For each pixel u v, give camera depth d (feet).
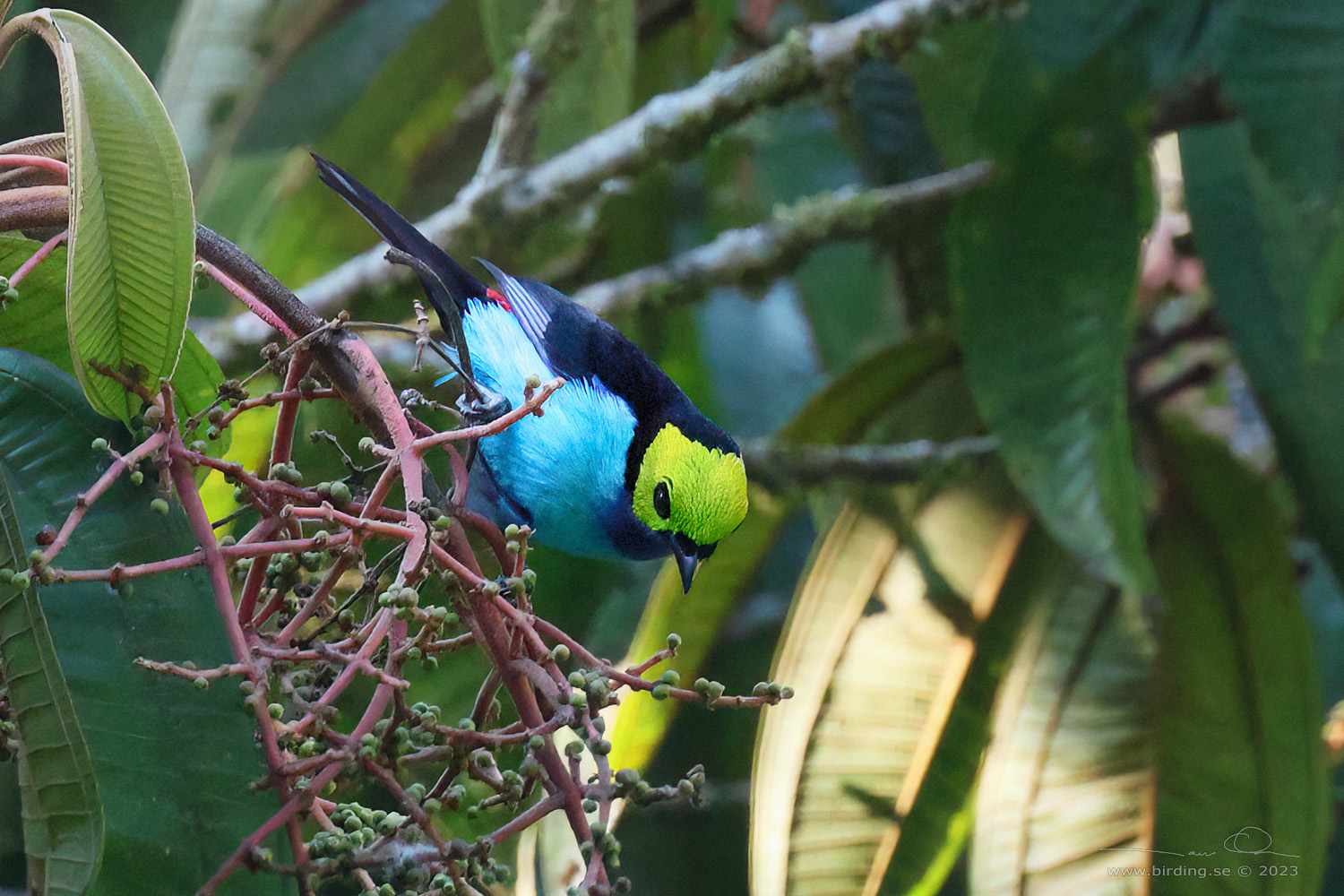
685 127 27.94
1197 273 34.42
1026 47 26.08
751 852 24.00
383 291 29.37
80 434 11.63
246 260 12.12
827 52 27.35
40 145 13.00
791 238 30.42
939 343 28.84
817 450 27.63
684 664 26.48
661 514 20.40
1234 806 24.22
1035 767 24.80
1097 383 25.08
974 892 24.02
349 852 9.66
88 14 32.55
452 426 20.16
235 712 10.46
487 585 10.65
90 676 10.38
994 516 26.94
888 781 24.68
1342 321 26.32
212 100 29.32
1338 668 36.50
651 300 31.27
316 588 11.90
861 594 26.55
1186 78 27.12
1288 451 27.04
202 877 9.95
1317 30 23.21
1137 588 23.91
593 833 9.98
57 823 9.24
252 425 23.15
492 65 30.17
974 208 26.50
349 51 29.37
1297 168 23.68
